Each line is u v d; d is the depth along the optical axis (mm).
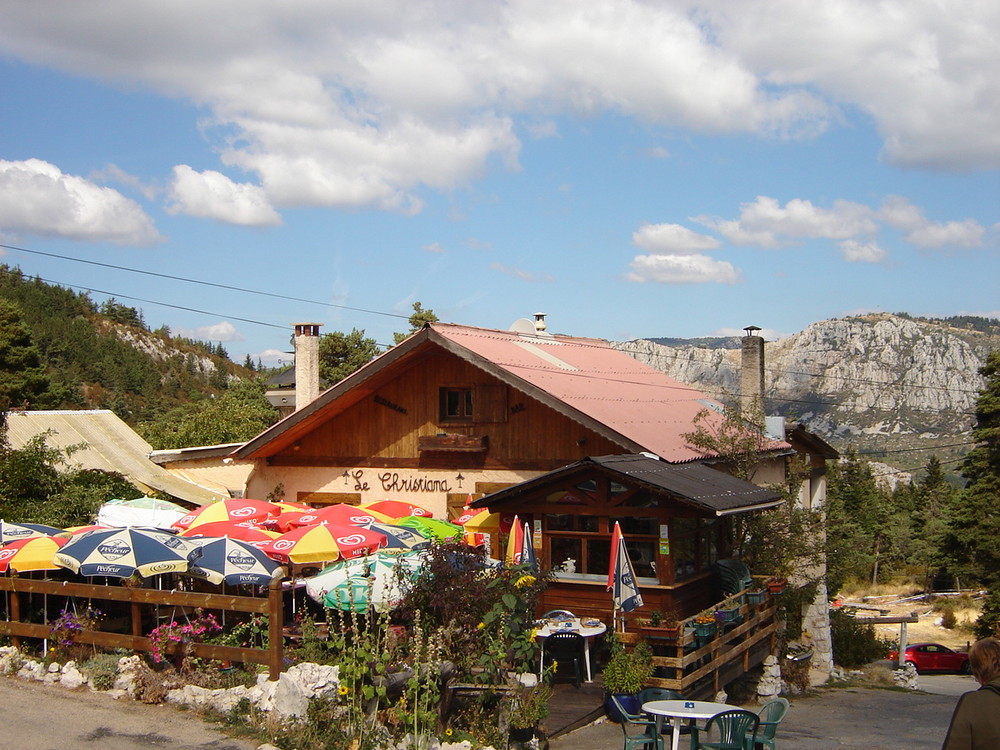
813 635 25688
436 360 21547
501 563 12047
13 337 48844
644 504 15188
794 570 20953
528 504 15859
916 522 75375
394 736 9117
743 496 16375
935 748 13531
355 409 22422
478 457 20953
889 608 54469
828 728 15648
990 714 5172
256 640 11273
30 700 10094
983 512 42688
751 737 9664
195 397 127875
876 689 23969
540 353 23750
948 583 63656
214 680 10164
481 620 10742
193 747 8781
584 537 15562
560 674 14273
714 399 27625
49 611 12664
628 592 13008
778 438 23250
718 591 16906
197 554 11844
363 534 15125
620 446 18219
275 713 9195
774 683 16766
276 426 21953
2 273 138375
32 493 18984
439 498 21297
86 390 111312
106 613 12953
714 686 13977
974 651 5484
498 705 10188
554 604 15586
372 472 22141
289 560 14391
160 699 10008
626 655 12641
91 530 12148
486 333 23203
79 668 10695
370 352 51156
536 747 10203
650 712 9617
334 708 9172
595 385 22156
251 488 23312
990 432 42781
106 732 9148
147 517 17312
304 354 25375
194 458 24984
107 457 24000
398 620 11469
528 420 20484
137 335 158875
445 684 10008
